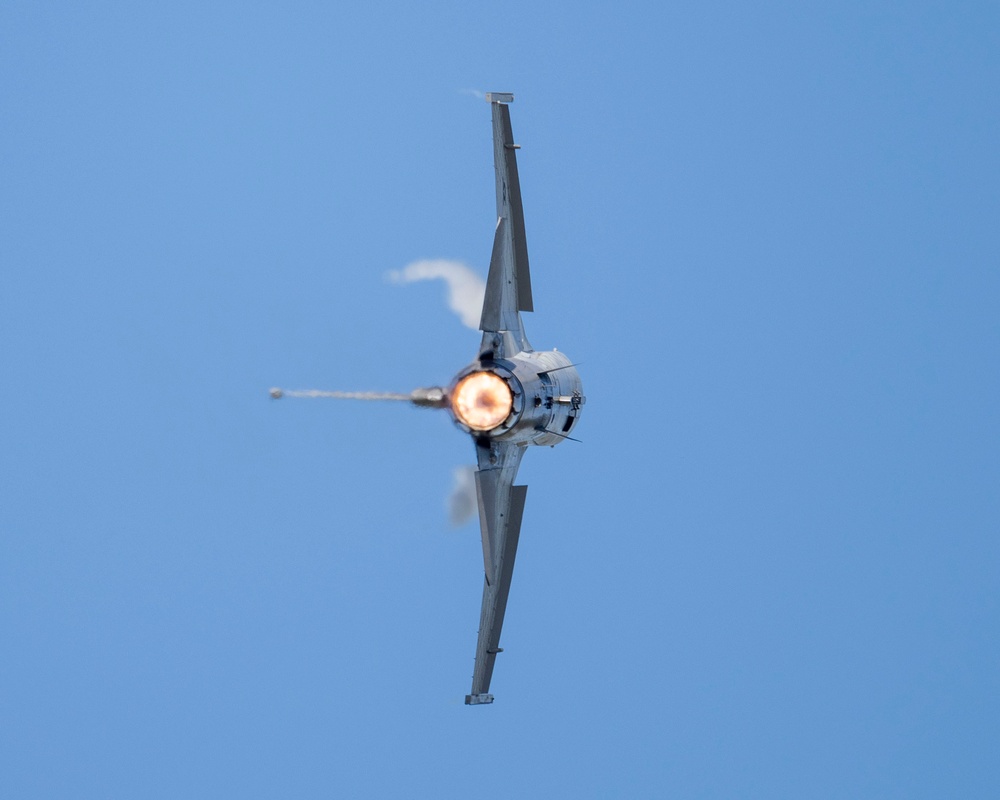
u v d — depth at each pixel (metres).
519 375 124.31
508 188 139.12
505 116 139.12
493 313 121.19
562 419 136.12
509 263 137.00
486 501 124.19
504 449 128.88
